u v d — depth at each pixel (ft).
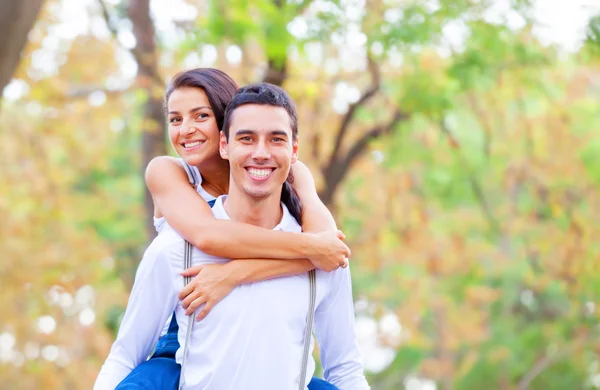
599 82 58.95
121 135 61.46
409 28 41.78
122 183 67.87
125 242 64.23
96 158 61.36
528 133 58.75
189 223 13.14
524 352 70.13
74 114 54.34
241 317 12.61
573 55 51.24
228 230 12.88
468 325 62.59
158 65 44.83
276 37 39.45
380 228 59.31
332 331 13.76
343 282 13.44
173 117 14.32
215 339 12.63
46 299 57.67
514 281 66.39
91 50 50.52
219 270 12.74
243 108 12.68
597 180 61.11
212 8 39.06
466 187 65.67
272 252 12.82
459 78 44.83
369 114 55.26
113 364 13.14
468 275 62.69
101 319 59.47
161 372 12.93
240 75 45.14
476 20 43.91
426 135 59.77
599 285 61.05
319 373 49.42
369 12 42.80
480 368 67.77
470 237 65.98
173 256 13.05
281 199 13.91
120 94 51.96
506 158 61.57
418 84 47.16
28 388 57.41
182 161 14.85
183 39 43.91
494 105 57.47
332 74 50.72
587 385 70.54
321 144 52.85
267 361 12.57
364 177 59.47
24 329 57.47
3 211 58.08
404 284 61.67
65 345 57.62
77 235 59.82
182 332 12.94
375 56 43.57
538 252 62.54
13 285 57.11
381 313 61.77
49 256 57.62
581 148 61.21
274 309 12.71
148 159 44.80
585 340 66.18
